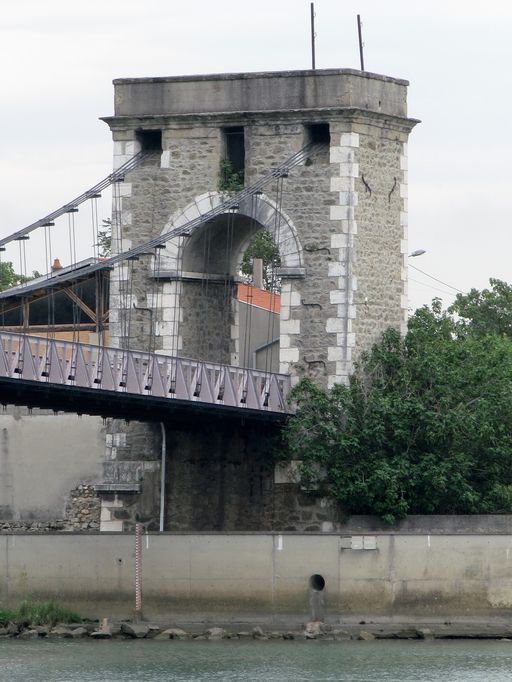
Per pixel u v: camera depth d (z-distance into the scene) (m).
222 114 145.38
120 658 119.94
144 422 143.25
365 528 139.50
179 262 146.00
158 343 146.12
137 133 148.25
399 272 147.25
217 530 143.00
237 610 129.38
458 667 117.31
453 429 139.38
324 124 143.88
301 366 143.00
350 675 114.81
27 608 130.00
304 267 143.25
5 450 157.12
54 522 155.12
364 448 139.88
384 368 143.12
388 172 146.25
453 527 137.88
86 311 157.38
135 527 138.12
